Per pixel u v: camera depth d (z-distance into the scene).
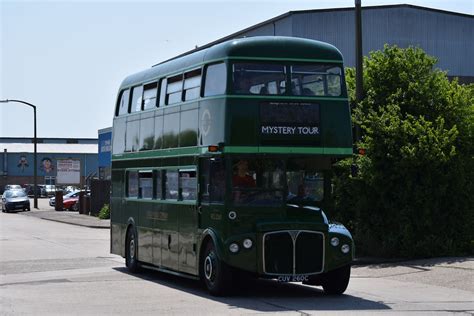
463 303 13.70
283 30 47.47
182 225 16.34
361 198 21.48
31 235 35.66
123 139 20.83
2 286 16.48
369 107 22.33
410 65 22.59
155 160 18.14
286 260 14.09
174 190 16.91
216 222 14.59
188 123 16.14
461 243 21.14
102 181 55.38
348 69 24.17
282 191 14.50
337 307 13.10
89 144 129.88
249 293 15.34
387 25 46.44
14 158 119.62
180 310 12.72
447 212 21.12
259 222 14.23
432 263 19.61
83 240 32.31
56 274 19.20
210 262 14.75
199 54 16.00
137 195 19.53
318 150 14.66
